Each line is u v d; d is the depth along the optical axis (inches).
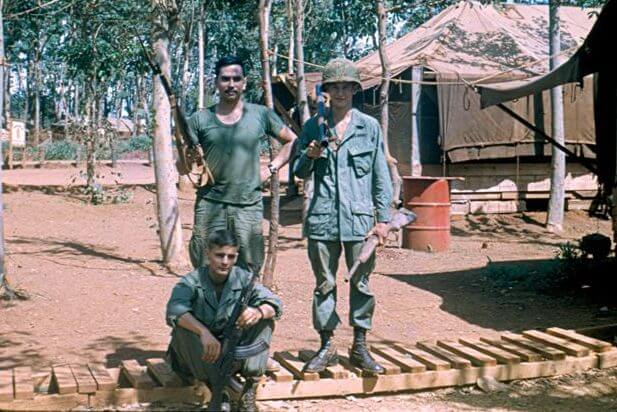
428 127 619.8
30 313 298.7
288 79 646.5
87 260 421.4
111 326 287.7
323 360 210.2
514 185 643.5
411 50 645.3
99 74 637.3
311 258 209.9
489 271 394.0
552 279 374.3
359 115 210.2
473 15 674.2
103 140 884.6
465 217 630.5
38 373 214.2
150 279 372.8
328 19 1288.1
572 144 629.0
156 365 208.2
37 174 1047.0
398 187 333.4
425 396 215.5
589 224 621.3
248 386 184.9
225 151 204.2
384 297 347.9
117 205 693.9
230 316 180.5
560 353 233.3
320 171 208.4
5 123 1115.9
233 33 1441.9
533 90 385.4
